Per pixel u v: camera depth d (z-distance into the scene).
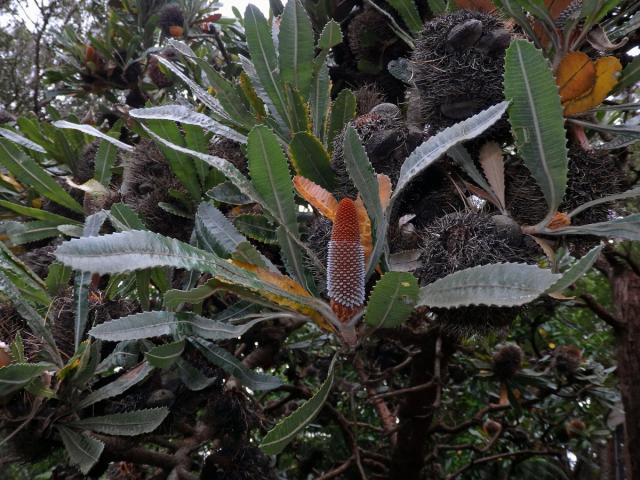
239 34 1.21
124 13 1.49
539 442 1.45
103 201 0.83
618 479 1.32
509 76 0.49
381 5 0.92
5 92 2.11
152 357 0.55
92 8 2.00
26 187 1.03
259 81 0.74
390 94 0.96
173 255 0.45
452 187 0.62
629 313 0.98
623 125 0.59
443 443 1.56
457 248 0.51
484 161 0.57
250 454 0.72
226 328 0.57
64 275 0.66
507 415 1.49
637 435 0.94
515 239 0.52
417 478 1.10
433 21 0.61
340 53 1.05
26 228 0.84
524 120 0.49
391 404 1.55
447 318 0.52
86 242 0.41
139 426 0.55
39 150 0.88
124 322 0.53
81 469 0.52
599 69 0.57
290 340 1.29
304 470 1.41
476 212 0.56
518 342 1.56
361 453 1.20
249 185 0.55
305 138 0.61
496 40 0.57
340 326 0.50
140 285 0.64
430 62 0.59
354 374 1.52
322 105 0.72
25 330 0.63
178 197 0.76
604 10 0.58
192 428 0.76
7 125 1.03
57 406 0.57
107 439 0.61
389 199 0.53
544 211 0.57
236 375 0.61
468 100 0.58
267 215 0.58
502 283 0.41
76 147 1.06
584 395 1.29
